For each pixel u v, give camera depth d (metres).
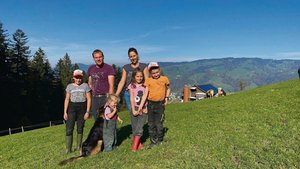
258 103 18.36
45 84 88.50
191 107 24.47
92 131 11.60
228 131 12.25
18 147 16.42
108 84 12.30
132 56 11.61
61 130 22.27
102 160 10.42
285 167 8.83
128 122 19.28
